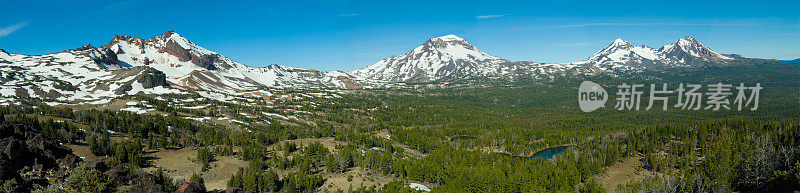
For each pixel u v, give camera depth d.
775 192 104.25
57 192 68.62
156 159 129.00
